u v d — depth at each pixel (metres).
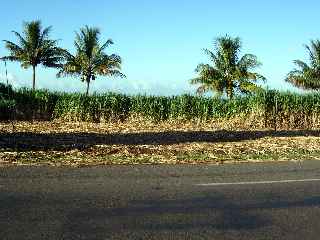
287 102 29.52
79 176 9.18
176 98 32.47
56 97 32.38
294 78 56.31
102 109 31.67
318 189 8.13
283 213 6.42
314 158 13.00
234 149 14.82
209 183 8.58
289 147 15.75
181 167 10.67
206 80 50.69
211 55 51.03
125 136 19.78
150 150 14.14
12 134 19.38
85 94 32.47
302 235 5.41
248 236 5.36
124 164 11.15
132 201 7.00
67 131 22.28
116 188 7.97
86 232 5.41
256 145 16.22
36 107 32.16
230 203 6.97
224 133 22.19
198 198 7.27
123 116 32.06
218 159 12.35
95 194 7.45
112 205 6.73
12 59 60.34
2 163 10.95
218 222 5.93
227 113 32.06
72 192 7.59
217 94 50.53
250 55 49.81
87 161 11.52
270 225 5.82
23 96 32.16
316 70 55.44
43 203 6.79
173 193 7.62
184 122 31.45
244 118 31.36
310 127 29.52
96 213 6.27
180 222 5.90
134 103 32.31
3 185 8.12
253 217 6.20
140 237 5.27
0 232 5.35
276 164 11.45
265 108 29.38
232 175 9.56
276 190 8.00
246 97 32.25
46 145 15.02
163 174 9.58
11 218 5.95
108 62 57.91
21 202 6.83
